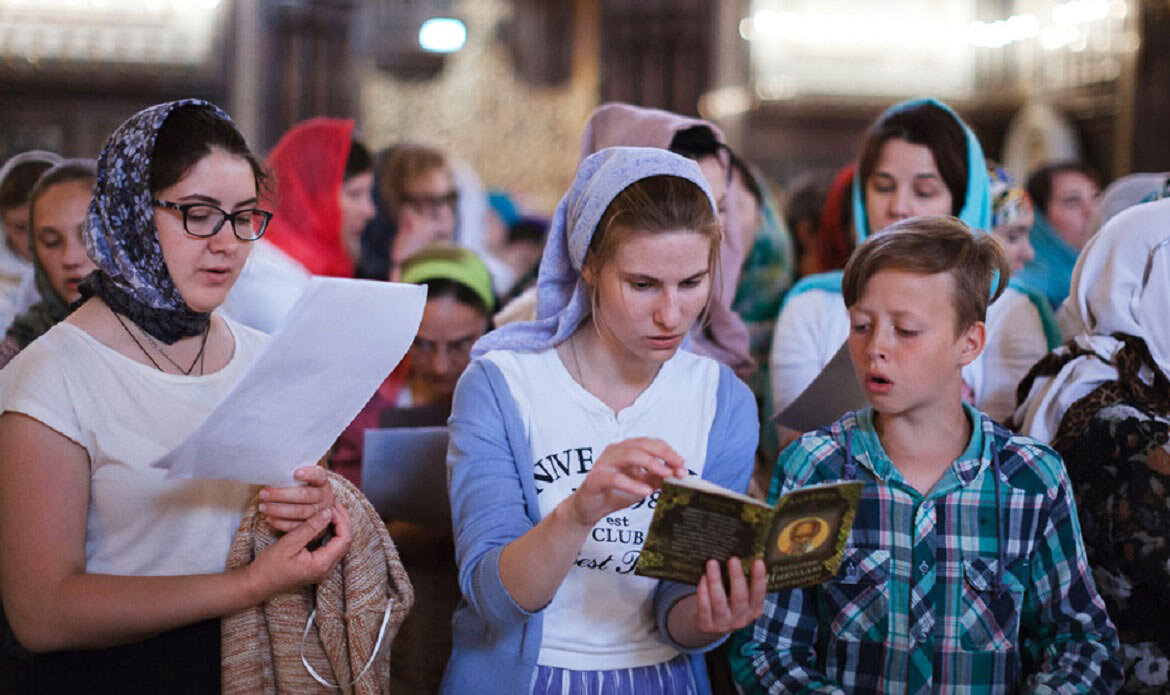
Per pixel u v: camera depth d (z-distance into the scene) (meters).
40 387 1.74
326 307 1.62
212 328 1.97
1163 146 9.03
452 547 3.14
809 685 1.89
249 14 9.45
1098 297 2.29
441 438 2.85
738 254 3.16
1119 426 2.12
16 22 8.94
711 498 1.61
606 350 2.05
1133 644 2.08
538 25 10.96
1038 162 10.02
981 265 1.95
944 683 1.91
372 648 1.90
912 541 1.95
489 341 2.11
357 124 10.05
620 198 1.88
